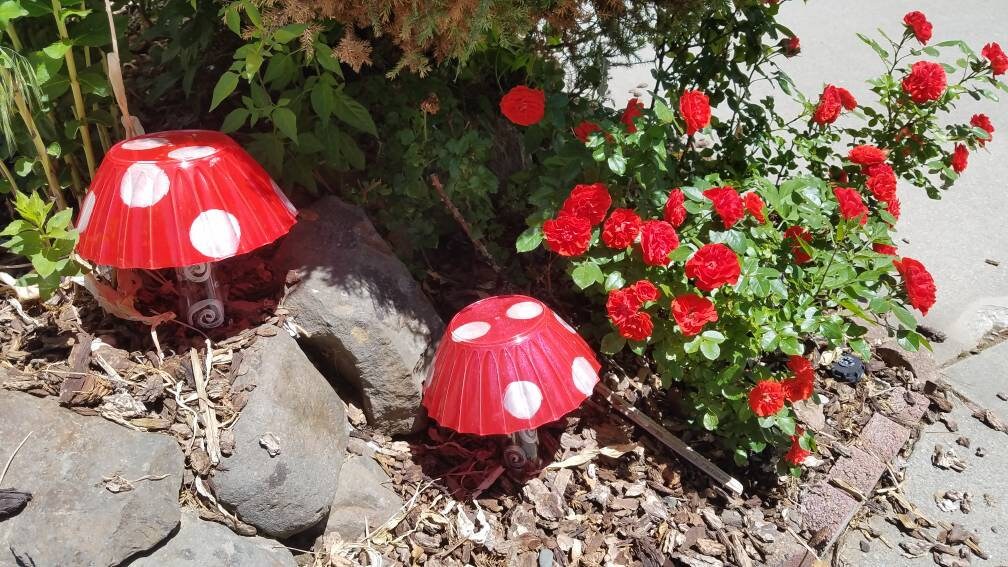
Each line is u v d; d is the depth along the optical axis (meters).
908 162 1.27
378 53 1.14
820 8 2.66
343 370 1.01
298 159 1.07
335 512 0.91
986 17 2.53
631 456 1.06
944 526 1.05
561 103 1.05
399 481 0.98
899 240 1.57
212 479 0.82
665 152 0.97
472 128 1.19
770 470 1.06
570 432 1.07
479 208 1.13
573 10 1.00
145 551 0.76
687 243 0.96
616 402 1.08
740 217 0.91
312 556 0.89
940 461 1.14
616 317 0.91
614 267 0.98
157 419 0.84
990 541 1.03
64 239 0.85
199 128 1.17
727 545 0.97
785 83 1.24
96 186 0.87
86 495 0.76
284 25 0.93
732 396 0.96
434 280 1.17
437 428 1.04
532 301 0.95
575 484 1.01
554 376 0.89
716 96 1.24
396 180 1.11
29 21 0.99
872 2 2.69
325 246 1.03
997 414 1.21
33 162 0.96
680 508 1.01
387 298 1.01
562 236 0.92
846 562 1.00
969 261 1.50
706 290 0.92
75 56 1.04
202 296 0.93
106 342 0.91
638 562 0.94
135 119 0.95
